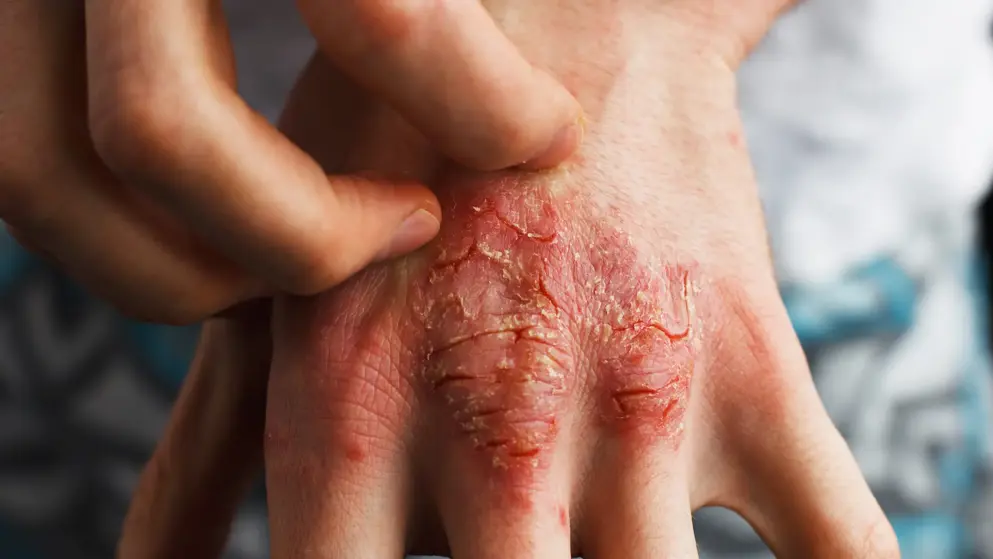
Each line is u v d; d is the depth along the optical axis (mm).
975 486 452
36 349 389
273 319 269
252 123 236
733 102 285
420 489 264
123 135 228
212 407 298
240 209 234
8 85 239
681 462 266
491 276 261
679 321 267
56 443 396
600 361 263
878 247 392
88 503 401
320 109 275
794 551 276
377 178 255
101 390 391
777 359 273
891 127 386
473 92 242
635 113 276
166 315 258
